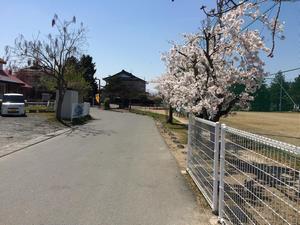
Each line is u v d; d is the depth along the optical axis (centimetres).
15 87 5475
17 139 1831
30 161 1217
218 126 686
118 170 1073
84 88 5006
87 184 889
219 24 1408
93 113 4884
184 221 639
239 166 561
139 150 1513
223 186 632
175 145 1705
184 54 1539
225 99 1427
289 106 4744
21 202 725
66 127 2623
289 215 409
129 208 702
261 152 473
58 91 3125
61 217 640
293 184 394
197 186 882
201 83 1430
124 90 8344
